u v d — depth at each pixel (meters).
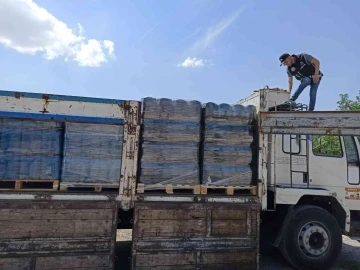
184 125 4.82
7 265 4.07
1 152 4.21
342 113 5.00
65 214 4.30
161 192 4.74
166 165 4.73
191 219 4.71
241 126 5.09
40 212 4.22
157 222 4.59
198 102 4.94
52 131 4.42
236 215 4.89
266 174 5.09
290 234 5.34
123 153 4.56
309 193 5.41
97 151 4.50
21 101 4.28
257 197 5.02
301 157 5.65
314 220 5.40
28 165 4.28
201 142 4.96
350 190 5.85
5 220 4.12
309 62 6.41
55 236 4.24
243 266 4.82
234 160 5.01
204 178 4.86
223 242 4.79
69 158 4.40
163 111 4.76
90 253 4.33
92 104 4.51
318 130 5.02
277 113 5.09
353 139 6.09
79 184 4.40
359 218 6.24
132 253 4.47
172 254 4.59
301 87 6.38
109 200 4.48
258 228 4.94
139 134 4.68
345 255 6.58
